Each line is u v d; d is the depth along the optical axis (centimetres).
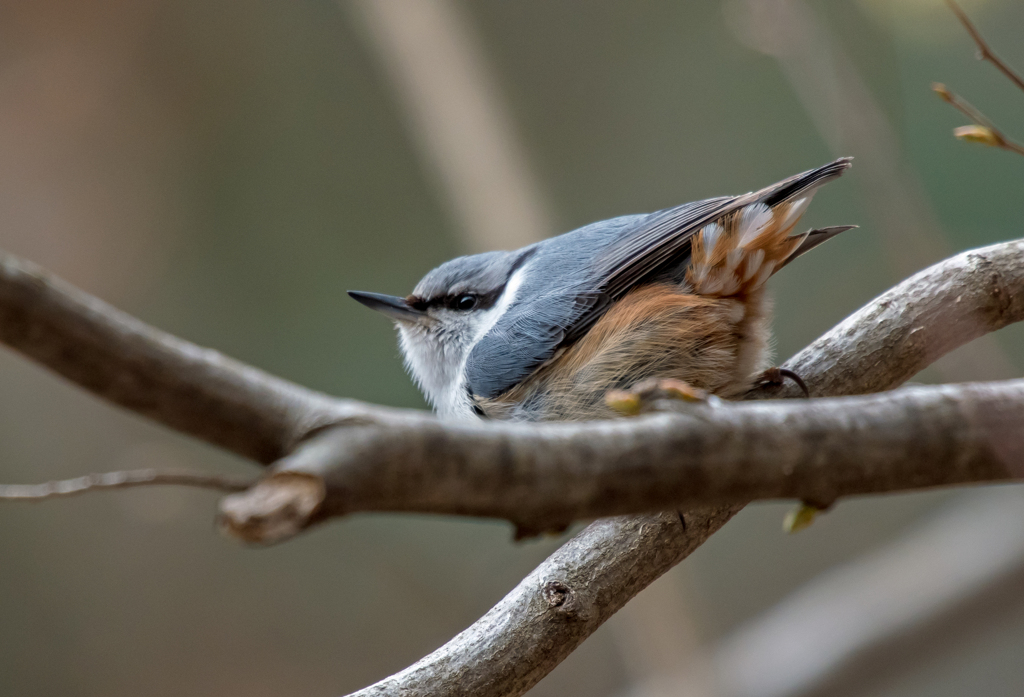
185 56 1212
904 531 1116
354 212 1207
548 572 510
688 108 1250
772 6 854
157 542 1111
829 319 1138
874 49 1008
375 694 474
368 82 1227
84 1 1174
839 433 315
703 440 298
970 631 973
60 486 317
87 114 1199
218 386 254
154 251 1202
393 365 1135
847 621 988
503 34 1270
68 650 1070
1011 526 962
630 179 1245
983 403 333
